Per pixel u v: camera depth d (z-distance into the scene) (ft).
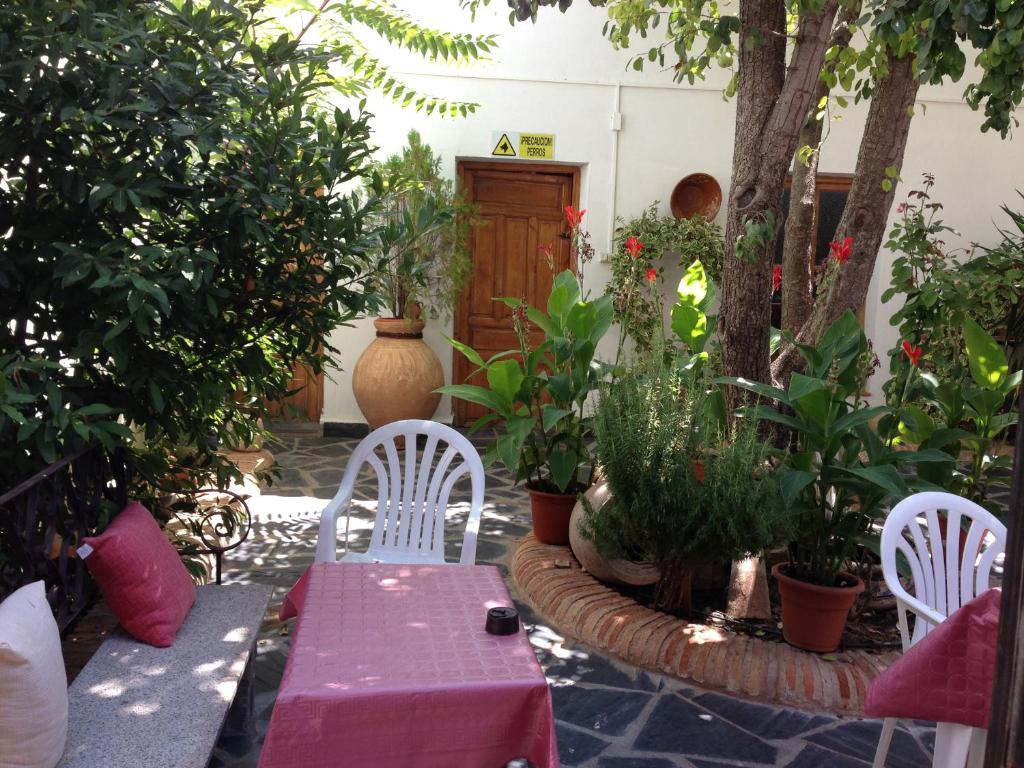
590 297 28.50
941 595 9.81
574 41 27.68
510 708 6.90
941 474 14.33
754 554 12.44
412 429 12.57
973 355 14.82
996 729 2.98
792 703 11.48
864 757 10.35
